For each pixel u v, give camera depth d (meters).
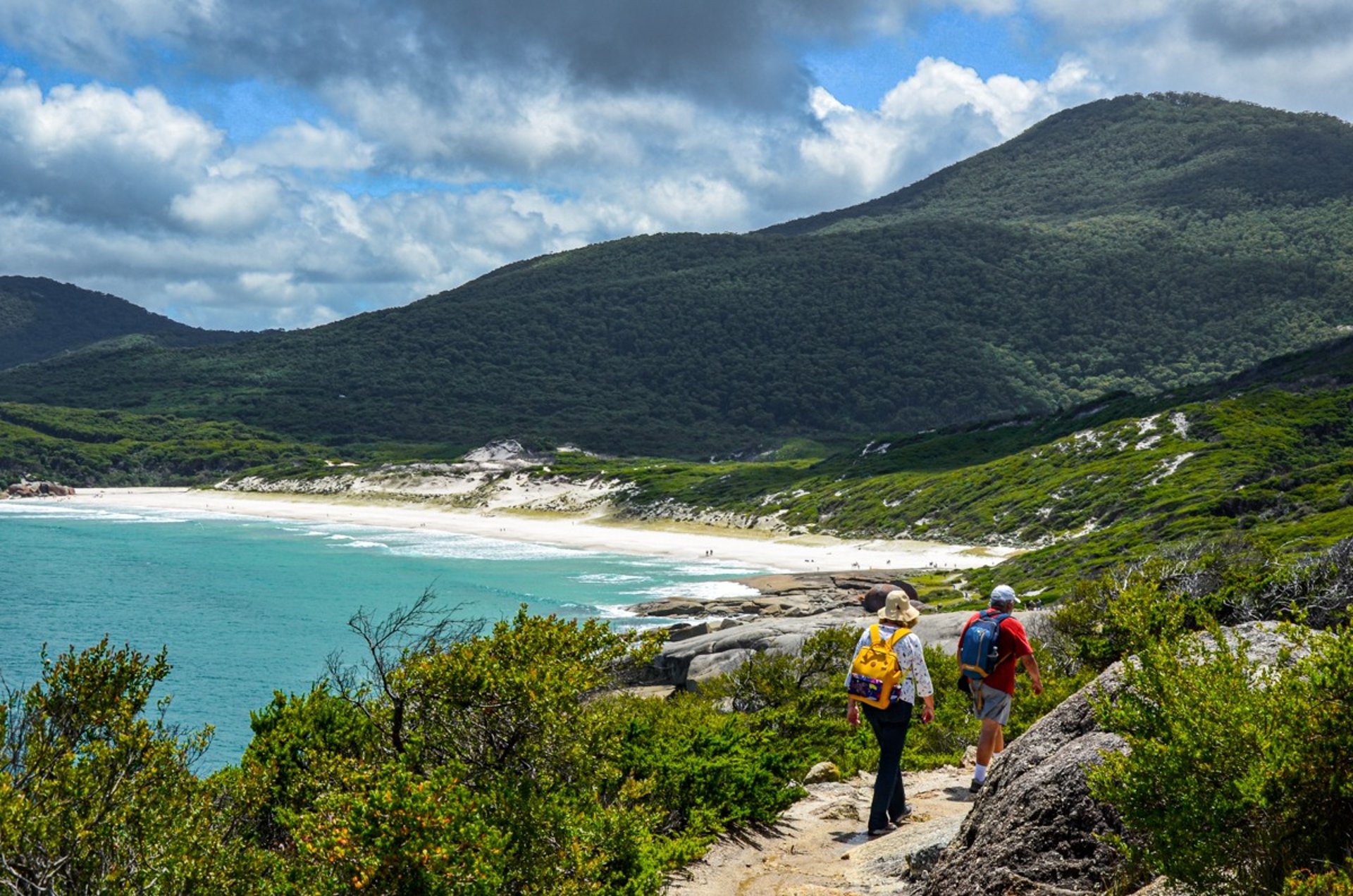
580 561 86.56
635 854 6.52
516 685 6.41
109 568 77.75
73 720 6.12
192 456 184.00
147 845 5.53
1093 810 5.09
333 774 6.73
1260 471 75.25
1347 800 3.37
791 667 19.55
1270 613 9.70
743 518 110.44
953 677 16.91
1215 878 3.53
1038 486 88.88
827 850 8.53
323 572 77.12
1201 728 3.57
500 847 4.89
